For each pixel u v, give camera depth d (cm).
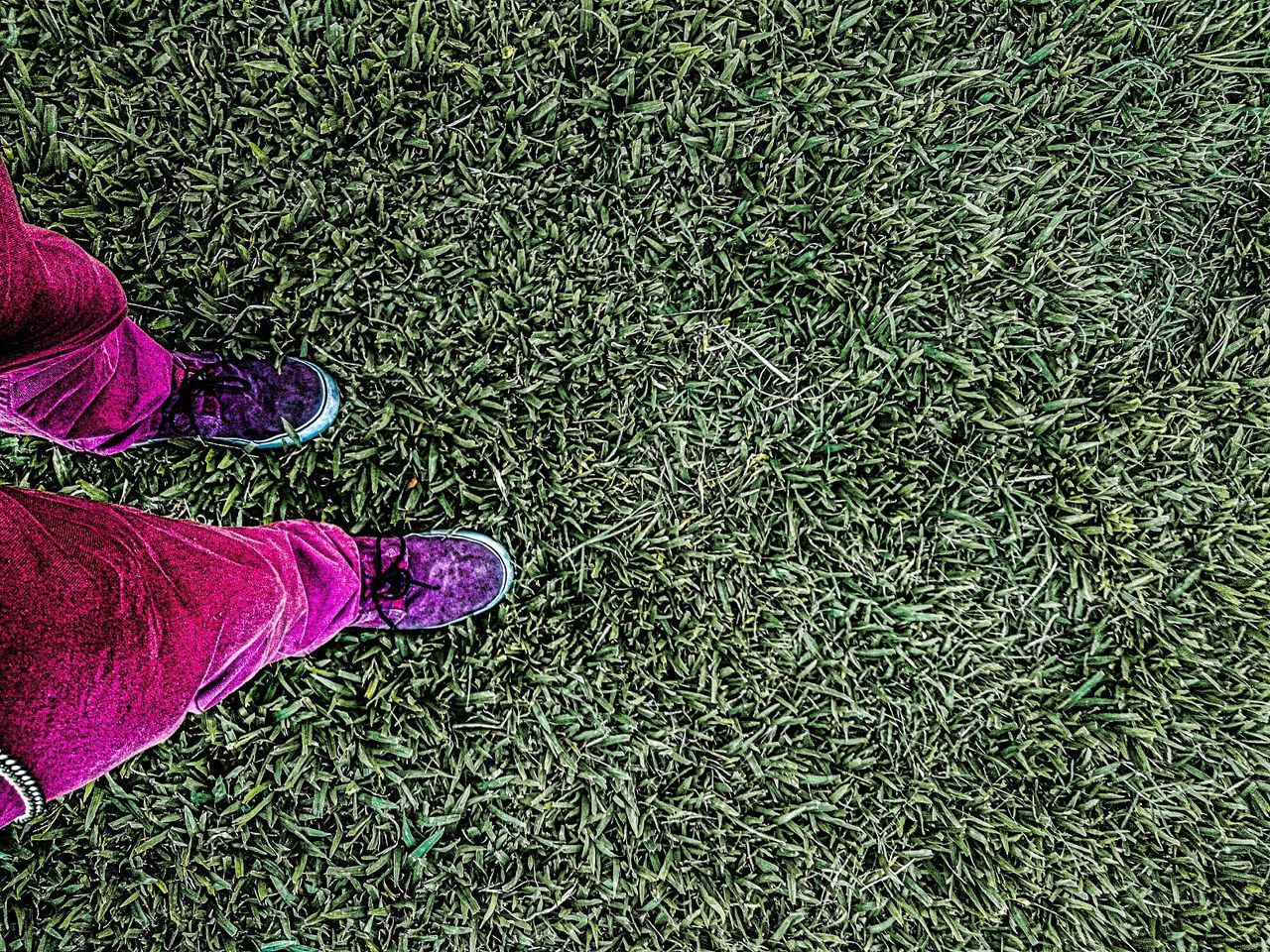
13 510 106
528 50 230
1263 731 243
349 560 206
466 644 234
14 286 120
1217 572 247
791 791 240
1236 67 245
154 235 225
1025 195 244
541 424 235
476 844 234
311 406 223
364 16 226
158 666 115
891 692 242
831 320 241
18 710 92
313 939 227
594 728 235
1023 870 239
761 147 239
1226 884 245
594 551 237
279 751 227
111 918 223
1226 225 246
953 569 243
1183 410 244
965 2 239
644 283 236
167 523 142
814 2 235
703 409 238
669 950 234
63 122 222
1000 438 243
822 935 234
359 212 230
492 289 233
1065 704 245
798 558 240
